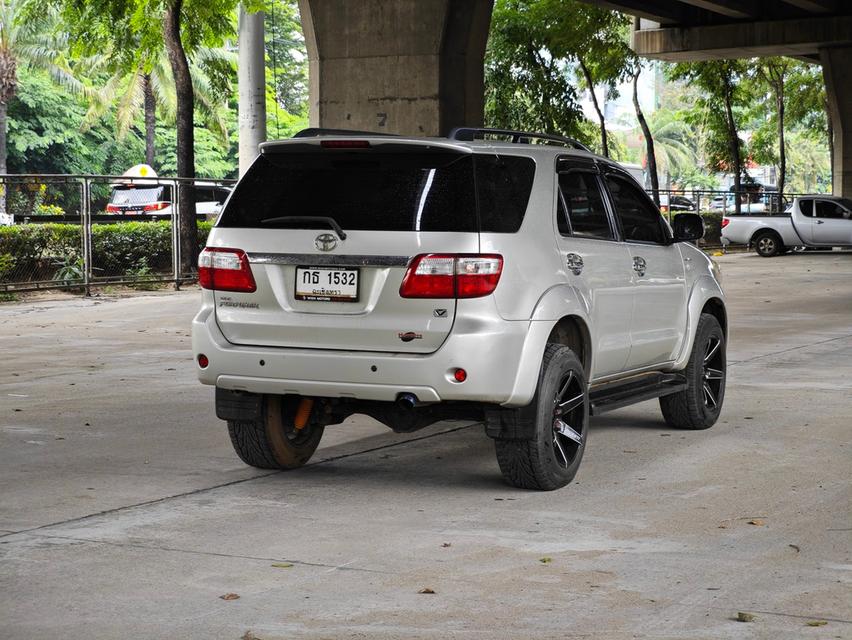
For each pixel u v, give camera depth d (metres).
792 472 8.03
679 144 140.25
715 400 9.84
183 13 29.17
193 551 6.09
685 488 7.55
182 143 28.12
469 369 6.89
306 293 7.23
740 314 20.14
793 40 46.59
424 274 6.95
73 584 5.53
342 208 7.21
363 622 5.00
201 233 29.95
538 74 48.66
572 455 7.65
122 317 19.39
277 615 5.09
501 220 7.11
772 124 73.50
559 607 5.18
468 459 8.55
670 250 9.18
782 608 5.16
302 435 8.21
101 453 8.72
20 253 23.72
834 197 41.03
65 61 66.94
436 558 5.96
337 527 6.59
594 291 7.85
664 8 46.53
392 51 24.03
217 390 7.81
